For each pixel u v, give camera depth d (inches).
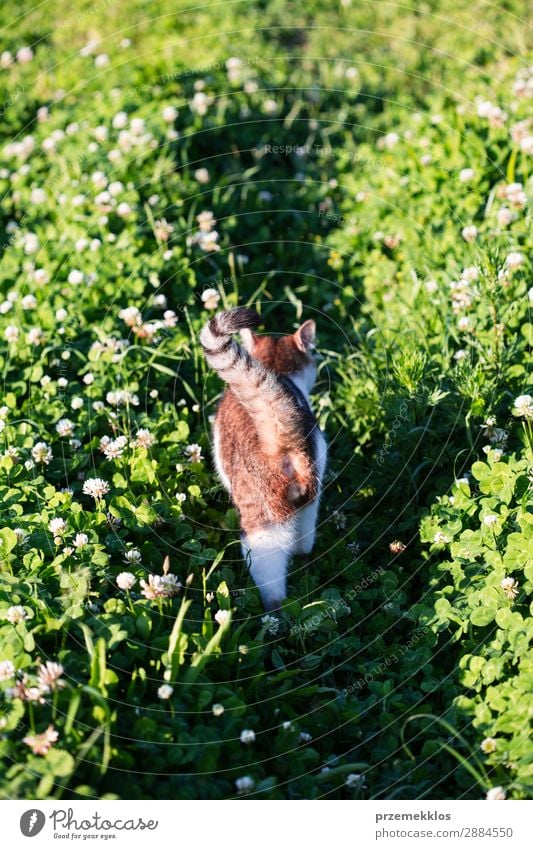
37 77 374.6
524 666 137.3
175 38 393.1
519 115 281.7
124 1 434.6
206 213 264.5
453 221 259.0
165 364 221.9
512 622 145.3
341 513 191.8
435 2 410.3
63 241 263.3
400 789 128.8
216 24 410.6
